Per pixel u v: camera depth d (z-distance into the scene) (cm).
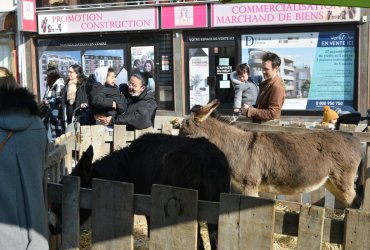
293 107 1362
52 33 1544
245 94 740
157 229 289
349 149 460
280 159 456
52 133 724
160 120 1395
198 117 461
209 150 329
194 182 316
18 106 283
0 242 278
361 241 244
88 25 1509
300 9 1299
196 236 279
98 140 568
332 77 1322
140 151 371
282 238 450
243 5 1349
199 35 1420
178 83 1436
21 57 1593
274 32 1354
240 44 1386
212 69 1419
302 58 1339
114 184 299
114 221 301
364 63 1282
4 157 279
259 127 558
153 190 288
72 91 696
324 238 255
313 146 463
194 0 1409
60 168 451
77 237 317
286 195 507
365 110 1294
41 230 288
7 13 1583
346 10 1266
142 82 600
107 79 621
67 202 316
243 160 459
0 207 279
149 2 1455
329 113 680
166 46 1462
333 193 479
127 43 1502
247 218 265
